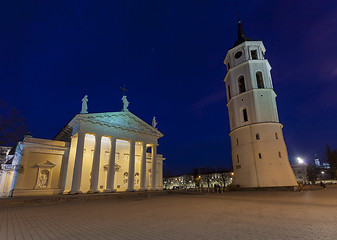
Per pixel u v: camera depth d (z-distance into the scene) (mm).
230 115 44375
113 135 31312
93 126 29484
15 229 8281
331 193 24953
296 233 6559
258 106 38375
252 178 35875
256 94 38938
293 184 33781
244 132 38906
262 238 6043
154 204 16797
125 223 8836
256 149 36625
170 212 11875
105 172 33906
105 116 31062
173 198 23094
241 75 42062
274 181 33969
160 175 42125
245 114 40531
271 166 34906
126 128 32719
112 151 30656
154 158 36000
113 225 8492
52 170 28688
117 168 34875
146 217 10281
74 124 30531
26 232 7723
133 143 33438
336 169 81188
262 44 43219
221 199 20328
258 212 11141
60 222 9594
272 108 38438
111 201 20891
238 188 36375
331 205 13805
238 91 42031
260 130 37062
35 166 27672
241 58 43000
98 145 29250
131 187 31531
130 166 32406
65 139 36125
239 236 6312
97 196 23391
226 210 12203
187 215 10594
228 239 6020
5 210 15031
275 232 6719
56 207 16312
